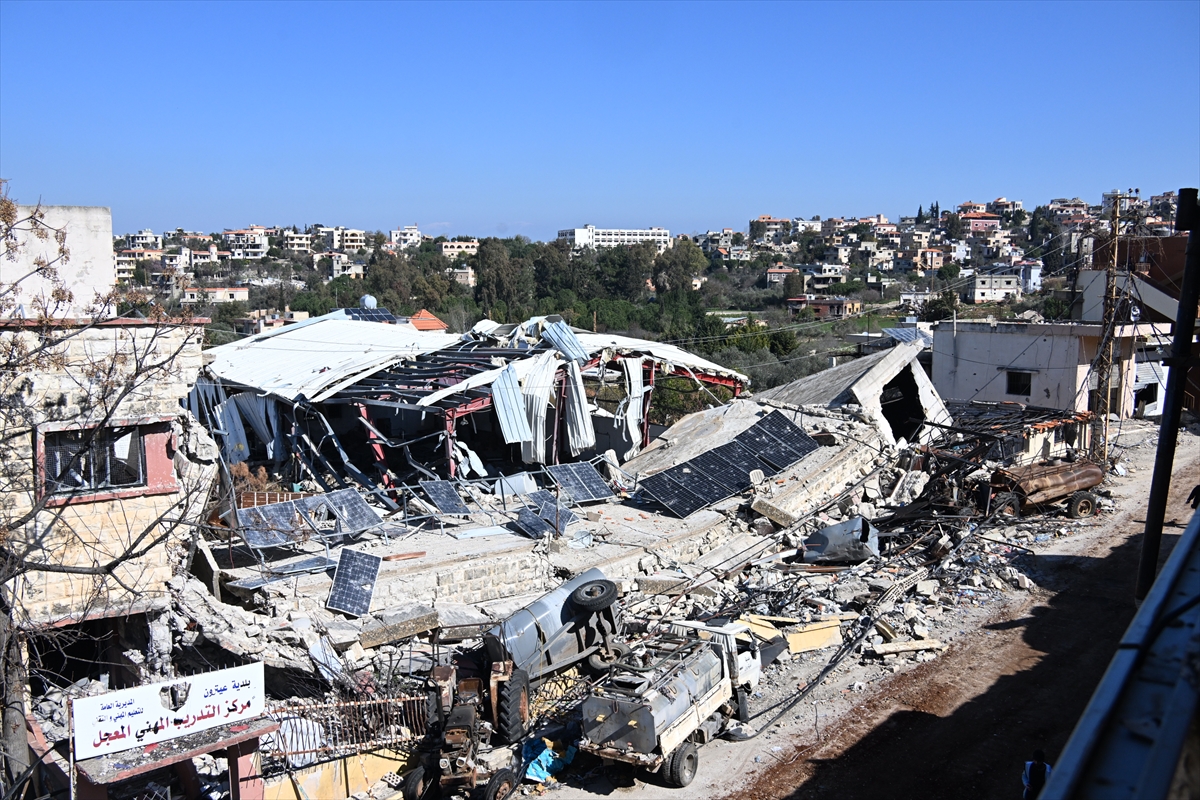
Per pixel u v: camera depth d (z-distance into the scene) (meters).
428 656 19.19
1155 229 41.84
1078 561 24.38
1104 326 33.34
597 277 134.75
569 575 23.44
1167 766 3.80
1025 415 33.84
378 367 33.16
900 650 19.53
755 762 15.85
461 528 26.05
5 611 14.94
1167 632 5.01
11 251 18.73
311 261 188.88
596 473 30.02
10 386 17.66
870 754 15.77
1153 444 37.31
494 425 37.47
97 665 21.31
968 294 130.38
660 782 15.43
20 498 17.92
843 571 24.42
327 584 21.61
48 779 15.80
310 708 15.45
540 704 17.44
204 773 16.19
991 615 21.42
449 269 160.75
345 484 30.64
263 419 33.16
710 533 26.70
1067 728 16.11
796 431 32.06
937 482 28.42
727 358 62.62
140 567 19.27
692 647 16.89
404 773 15.84
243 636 18.70
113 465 19.02
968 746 15.80
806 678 18.88
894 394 37.09
